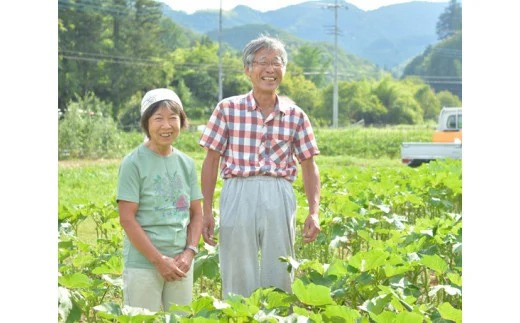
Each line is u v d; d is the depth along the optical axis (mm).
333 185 11648
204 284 7590
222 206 5473
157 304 4984
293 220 5535
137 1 67562
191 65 75312
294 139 5547
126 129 61250
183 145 41656
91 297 5203
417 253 6070
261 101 5418
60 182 19750
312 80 100438
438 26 156000
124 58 64938
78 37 63188
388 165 33844
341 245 8414
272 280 5457
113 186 19453
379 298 4629
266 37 5383
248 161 5391
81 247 6762
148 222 4922
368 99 83875
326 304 4480
